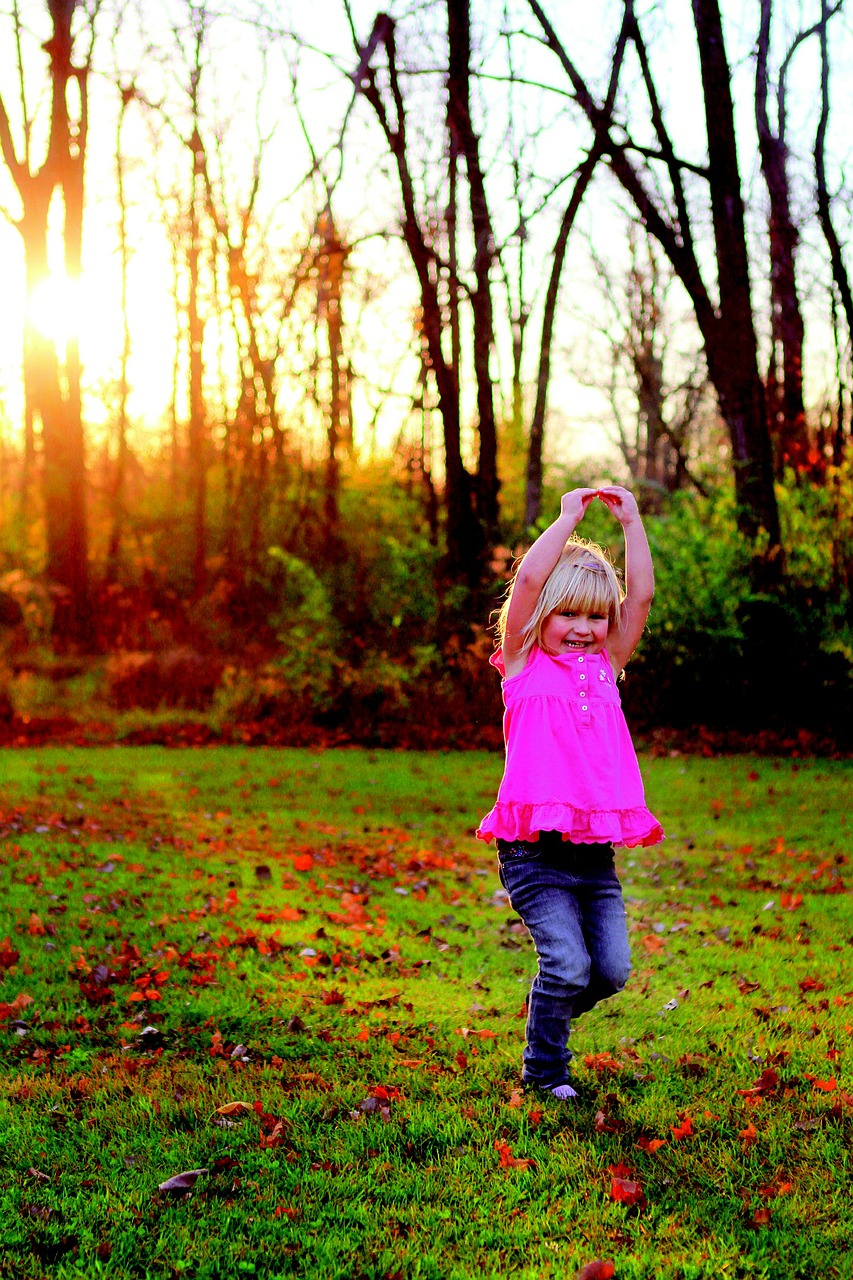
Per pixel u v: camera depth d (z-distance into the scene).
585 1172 2.84
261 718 13.06
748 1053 3.64
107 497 23.41
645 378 23.34
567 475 16.56
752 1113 3.17
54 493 17.83
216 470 24.09
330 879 6.16
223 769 10.25
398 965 4.67
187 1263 2.44
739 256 12.13
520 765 3.16
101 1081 3.42
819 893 5.91
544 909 3.18
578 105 12.84
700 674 11.96
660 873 6.47
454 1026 3.95
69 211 18.86
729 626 11.73
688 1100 3.29
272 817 8.11
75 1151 2.95
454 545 14.57
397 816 8.38
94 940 4.87
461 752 11.69
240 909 5.41
